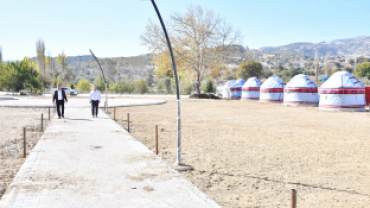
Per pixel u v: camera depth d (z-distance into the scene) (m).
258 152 9.23
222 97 49.12
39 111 21.83
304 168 7.49
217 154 8.91
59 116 16.94
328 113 23.62
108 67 120.75
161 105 30.56
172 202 4.85
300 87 31.73
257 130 13.95
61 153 8.11
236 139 11.52
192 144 10.43
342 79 26.31
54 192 5.18
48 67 104.50
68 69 119.75
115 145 9.29
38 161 7.23
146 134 12.57
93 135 11.10
